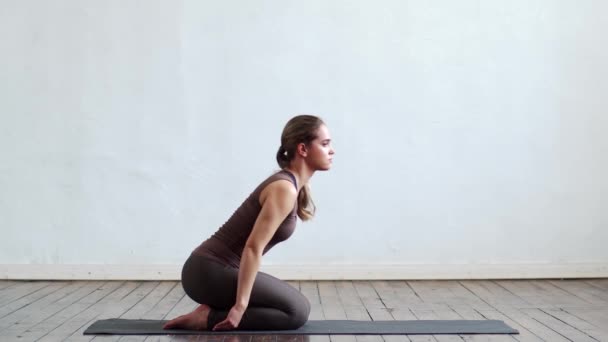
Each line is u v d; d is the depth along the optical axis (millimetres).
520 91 5391
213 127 5355
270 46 5344
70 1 5352
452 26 5375
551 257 5391
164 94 5355
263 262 5363
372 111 5363
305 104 5348
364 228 5371
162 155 5371
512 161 5391
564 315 3943
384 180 5375
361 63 5355
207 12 5344
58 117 5363
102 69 5359
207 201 5371
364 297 4594
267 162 5352
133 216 5379
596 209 5395
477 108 5379
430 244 5379
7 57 5352
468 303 4359
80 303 4375
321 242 5359
